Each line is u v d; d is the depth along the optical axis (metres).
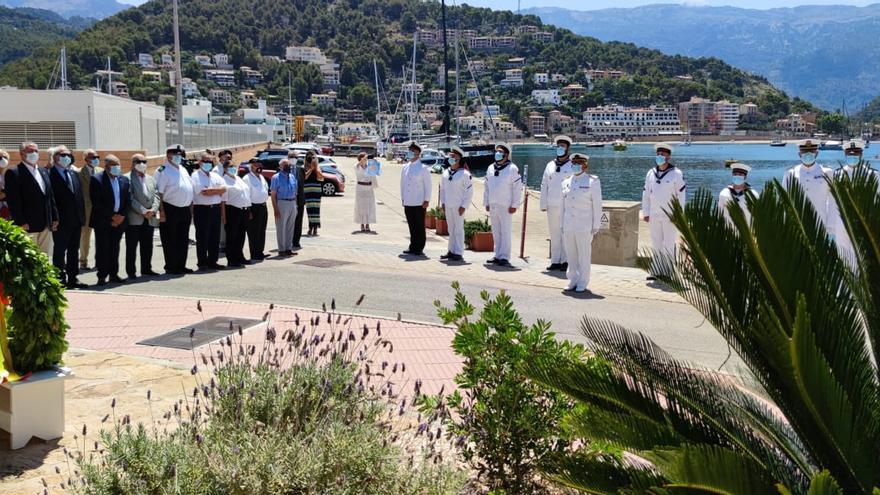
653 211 13.61
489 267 14.83
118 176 12.02
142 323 9.50
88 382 7.02
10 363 5.49
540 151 141.38
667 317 10.82
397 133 124.44
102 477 3.94
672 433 3.85
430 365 8.09
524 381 4.84
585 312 11.01
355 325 9.70
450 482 4.31
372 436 4.35
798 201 4.20
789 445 3.89
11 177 10.84
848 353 3.67
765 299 3.72
